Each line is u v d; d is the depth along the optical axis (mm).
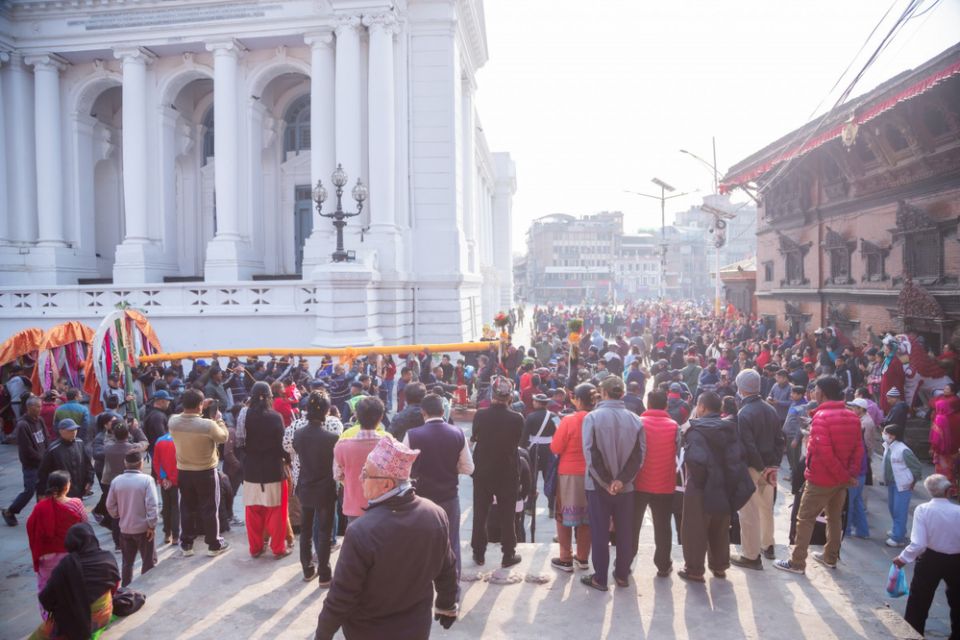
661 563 6461
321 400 6488
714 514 6125
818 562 7074
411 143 26594
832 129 19062
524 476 7840
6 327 23844
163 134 28125
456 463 5867
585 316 46062
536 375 12766
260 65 27359
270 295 22812
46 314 23609
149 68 27922
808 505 6688
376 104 24500
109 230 31844
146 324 17750
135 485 7309
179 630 5609
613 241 116938
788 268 27406
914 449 13227
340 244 21750
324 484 6398
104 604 5480
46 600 5344
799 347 20234
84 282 28016
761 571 6711
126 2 26266
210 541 7445
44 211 27797
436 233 26484
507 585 6301
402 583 3482
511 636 5371
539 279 114875
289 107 30953
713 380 15430
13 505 10531
